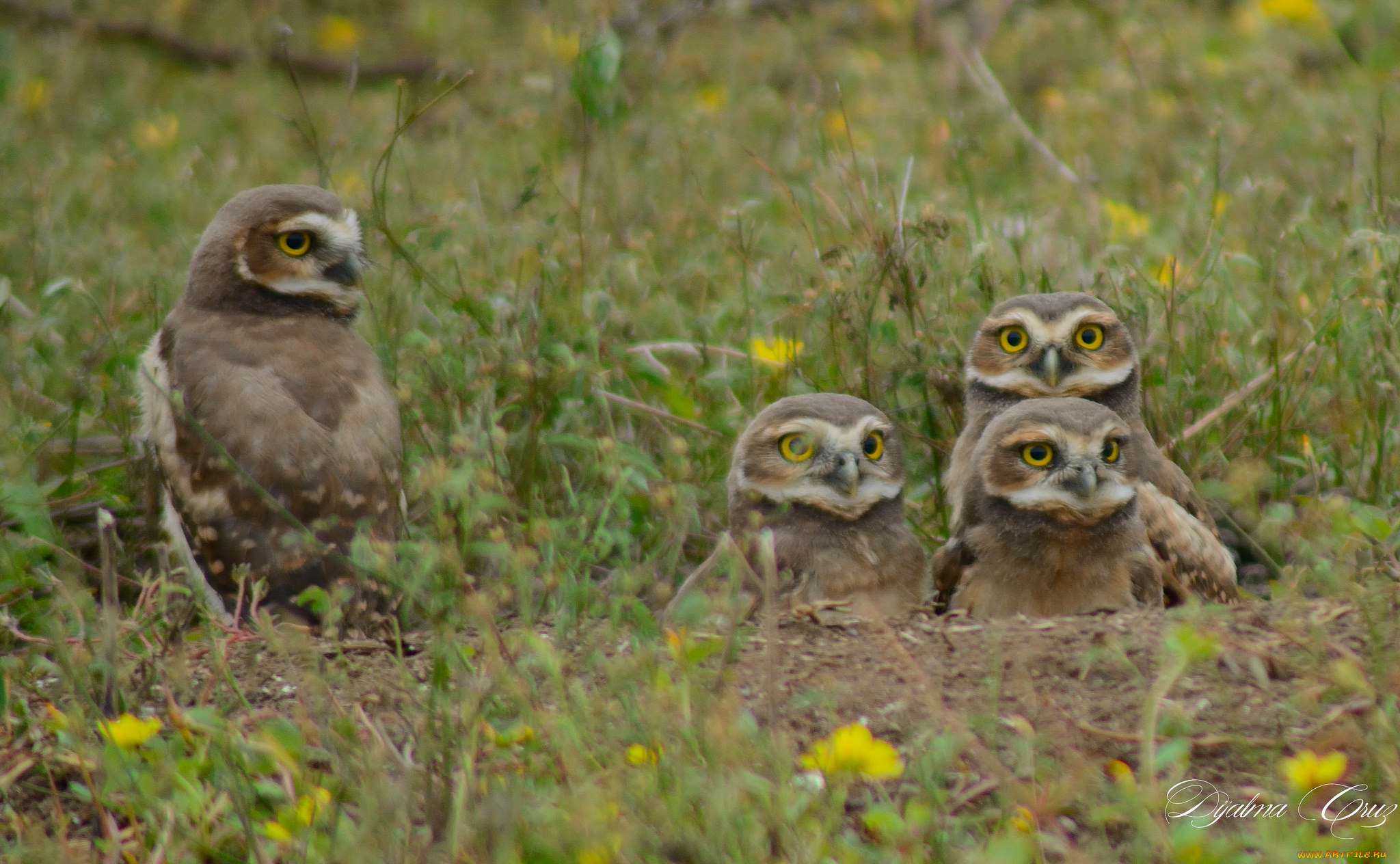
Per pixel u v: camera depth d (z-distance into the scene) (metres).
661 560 10.35
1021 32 23.19
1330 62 20.86
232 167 18.27
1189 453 12.06
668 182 16.95
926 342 12.30
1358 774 6.67
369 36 25.00
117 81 22.80
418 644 8.89
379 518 10.24
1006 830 5.99
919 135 18.94
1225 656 7.66
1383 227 12.59
